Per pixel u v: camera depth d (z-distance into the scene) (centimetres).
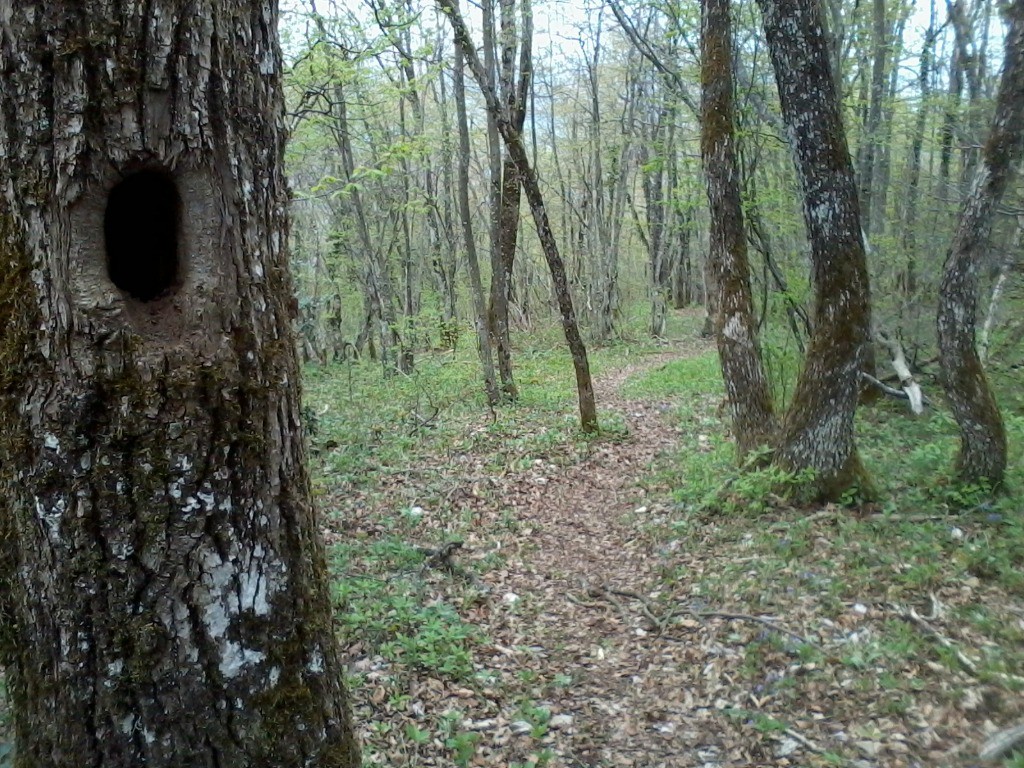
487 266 2814
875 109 1327
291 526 230
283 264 231
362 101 1319
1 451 203
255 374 217
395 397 1515
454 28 1085
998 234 1227
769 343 1174
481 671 514
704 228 1919
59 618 204
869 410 1119
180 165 202
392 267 2195
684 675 500
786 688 461
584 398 1170
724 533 712
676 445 1091
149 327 205
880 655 474
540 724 456
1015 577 541
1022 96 642
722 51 844
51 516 200
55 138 190
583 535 798
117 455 199
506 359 1485
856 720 424
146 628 205
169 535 205
